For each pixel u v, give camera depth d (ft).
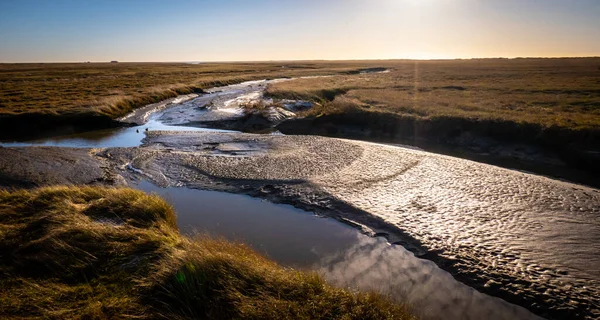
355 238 29.40
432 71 265.34
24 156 53.06
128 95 122.11
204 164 50.49
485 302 21.68
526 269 24.43
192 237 29.12
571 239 28.22
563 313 20.67
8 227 24.71
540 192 38.17
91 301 17.28
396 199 36.40
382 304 18.58
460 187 39.75
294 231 30.78
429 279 23.81
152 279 19.03
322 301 17.99
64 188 33.40
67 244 22.03
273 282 19.42
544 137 60.13
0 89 133.18
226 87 178.40
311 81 180.14
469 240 28.27
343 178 42.83
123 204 30.35
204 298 17.75
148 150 59.21
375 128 79.87
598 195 37.52
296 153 55.42
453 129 70.69
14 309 16.35
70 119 85.05
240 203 37.50
